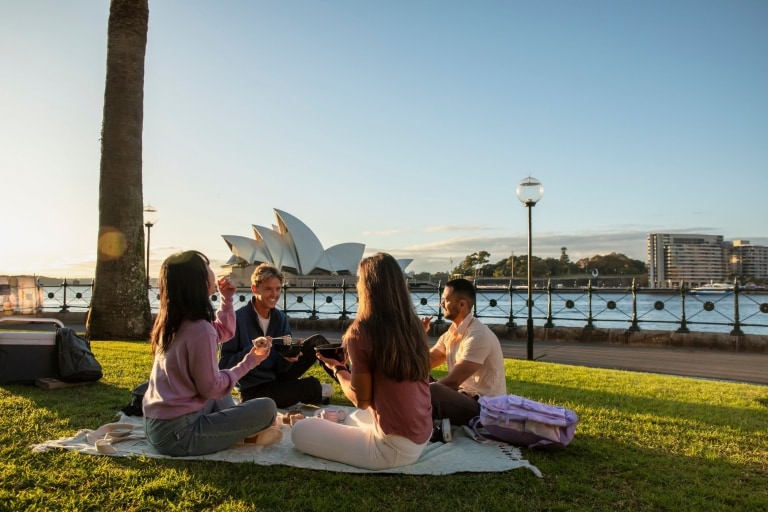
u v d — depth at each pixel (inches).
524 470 123.1
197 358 116.9
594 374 279.3
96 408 171.8
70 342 208.7
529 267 371.6
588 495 111.7
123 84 393.1
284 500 104.5
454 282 165.8
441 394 151.7
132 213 397.4
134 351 313.6
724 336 438.9
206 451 124.6
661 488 116.3
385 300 114.6
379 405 117.3
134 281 398.0
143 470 115.7
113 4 394.6
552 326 517.0
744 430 162.9
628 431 160.1
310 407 184.2
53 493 104.6
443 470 121.0
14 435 140.3
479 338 158.4
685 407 195.3
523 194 365.7
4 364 203.8
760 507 107.7
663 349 443.5
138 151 402.0
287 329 184.5
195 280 117.8
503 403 142.7
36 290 676.1
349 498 106.3
